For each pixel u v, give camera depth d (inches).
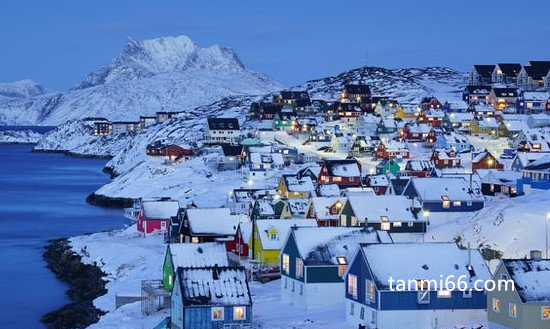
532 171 4734.3
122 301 3383.4
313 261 2854.3
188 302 2501.2
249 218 4453.7
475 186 4370.1
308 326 2532.0
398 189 4712.1
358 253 2551.7
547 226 3284.9
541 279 2244.1
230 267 2637.8
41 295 3809.1
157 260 4202.8
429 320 2433.6
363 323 2503.7
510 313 2244.1
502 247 3260.3
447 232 3772.1
